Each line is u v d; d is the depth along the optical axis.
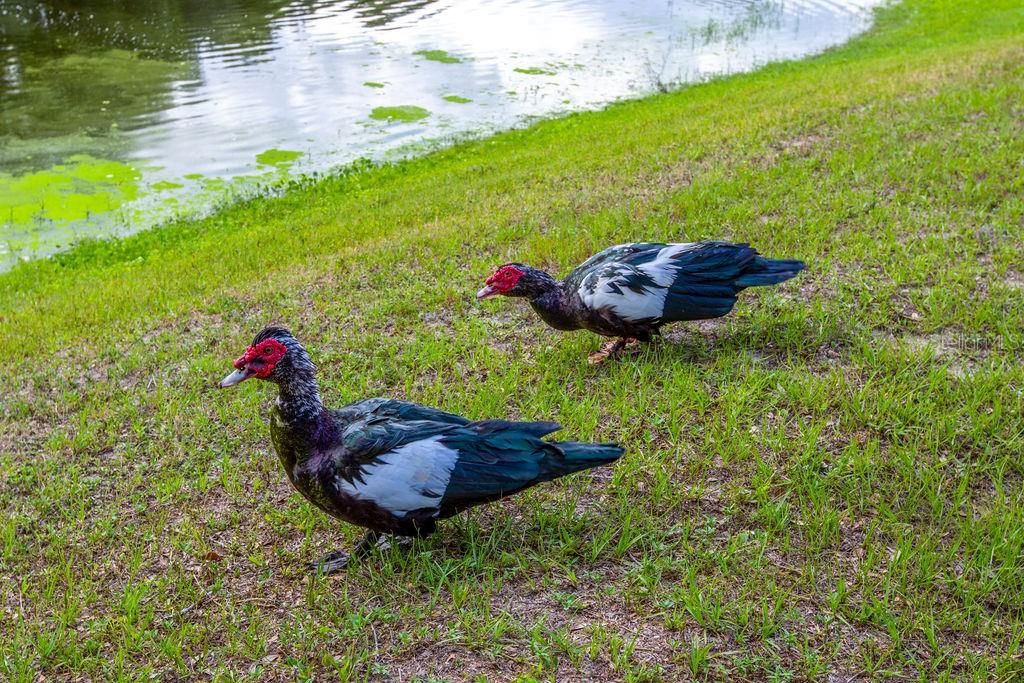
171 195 6.94
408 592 2.57
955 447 2.80
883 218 3.92
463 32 12.13
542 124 8.20
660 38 11.78
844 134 5.07
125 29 12.23
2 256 5.86
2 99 9.36
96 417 3.26
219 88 9.71
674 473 2.81
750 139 5.33
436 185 6.13
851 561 2.56
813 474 2.74
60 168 7.53
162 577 2.65
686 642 2.42
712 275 3.15
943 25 11.62
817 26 12.30
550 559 2.59
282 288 4.11
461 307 3.70
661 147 5.64
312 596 2.56
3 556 2.72
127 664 2.47
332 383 3.29
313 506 2.81
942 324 3.27
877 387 3.03
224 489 2.91
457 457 2.55
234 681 2.41
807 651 2.38
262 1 13.86
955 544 2.54
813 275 3.60
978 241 3.70
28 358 3.75
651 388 3.12
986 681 2.31
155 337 3.78
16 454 3.11
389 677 2.40
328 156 7.73
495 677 2.39
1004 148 4.46
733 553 2.57
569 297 3.21
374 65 10.52
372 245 4.55
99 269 5.40
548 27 12.41
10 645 2.50
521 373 3.27
